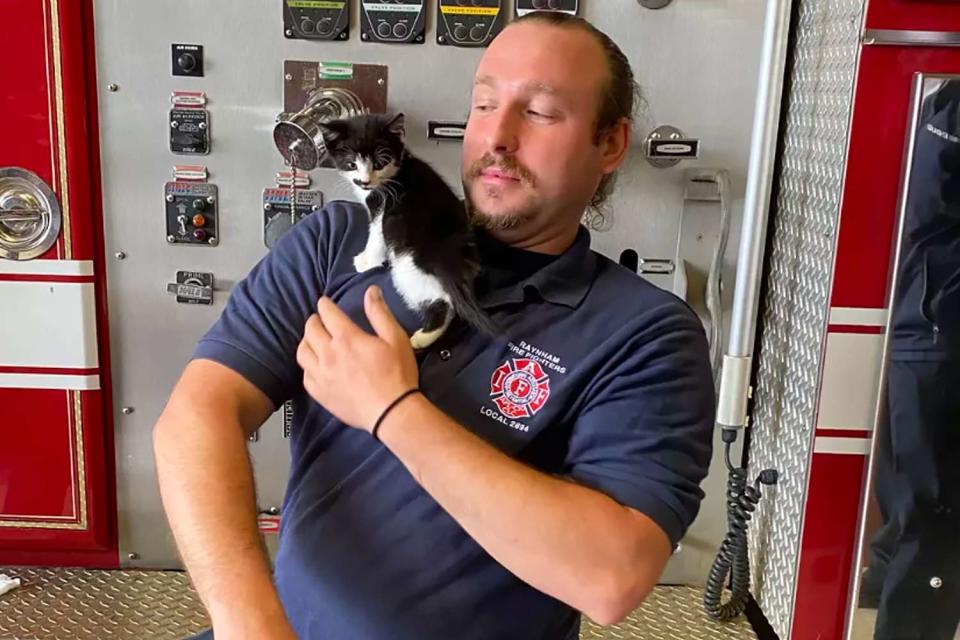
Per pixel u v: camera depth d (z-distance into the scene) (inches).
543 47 44.8
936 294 61.5
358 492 44.1
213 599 37.3
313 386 40.1
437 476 37.6
